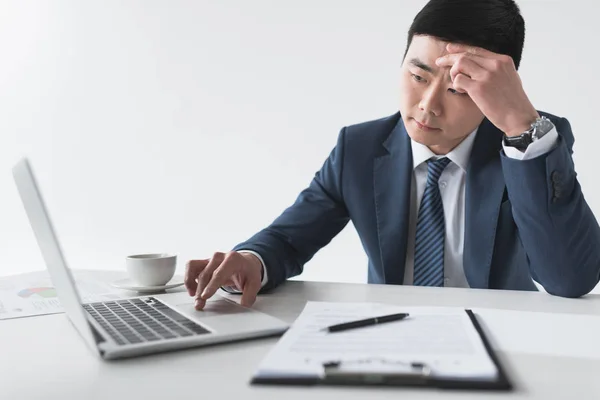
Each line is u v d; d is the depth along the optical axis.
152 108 2.78
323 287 1.03
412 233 1.25
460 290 0.99
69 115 2.90
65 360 0.62
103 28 2.81
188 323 0.72
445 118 1.08
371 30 2.45
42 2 2.88
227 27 2.64
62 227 2.95
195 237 2.76
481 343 0.60
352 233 2.50
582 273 0.95
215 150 2.70
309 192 1.34
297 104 2.57
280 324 0.71
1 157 3.01
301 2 2.53
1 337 0.71
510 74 0.98
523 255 1.23
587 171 2.25
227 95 2.66
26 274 1.16
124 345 0.62
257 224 2.67
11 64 2.95
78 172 2.91
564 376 0.55
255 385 0.52
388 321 0.69
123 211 2.86
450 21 1.02
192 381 0.55
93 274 1.20
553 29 2.23
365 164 1.30
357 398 0.49
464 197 1.20
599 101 2.21
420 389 0.51
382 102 2.46
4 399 0.51
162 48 2.74
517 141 0.99
